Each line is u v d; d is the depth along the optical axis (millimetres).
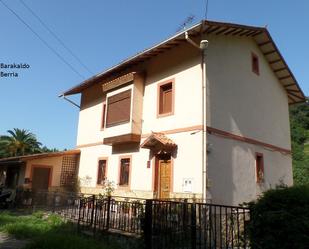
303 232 4738
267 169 15188
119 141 14961
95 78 17828
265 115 15953
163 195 12969
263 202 5246
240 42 14891
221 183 12000
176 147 12703
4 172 23234
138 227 7867
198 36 12898
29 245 7840
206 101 12133
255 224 5242
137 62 15547
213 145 12008
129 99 14852
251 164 14008
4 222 11938
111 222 8875
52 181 19422
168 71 13898
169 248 7199
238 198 12703
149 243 7043
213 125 12227
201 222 8008
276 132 16766
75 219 11297
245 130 14062
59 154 19406
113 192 15492
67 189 19438
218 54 13305
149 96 14641
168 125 13305
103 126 17922
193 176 11750
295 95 19078
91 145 18750
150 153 13883
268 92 16688
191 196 11594
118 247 7887
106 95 17703
